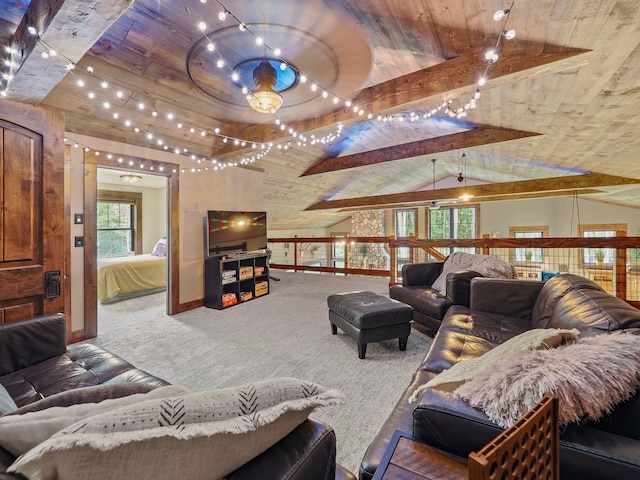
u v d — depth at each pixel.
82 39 1.53
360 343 2.54
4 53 1.96
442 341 1.92
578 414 0.79
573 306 1.55
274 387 0.74
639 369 0.81
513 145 4.55
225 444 0.60
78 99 2.84
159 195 7.38
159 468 0.54
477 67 2.32
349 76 2.39
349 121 3.14
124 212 6.89
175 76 2.74
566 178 5.88
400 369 2.37
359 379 2.22
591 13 1.59
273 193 6.83
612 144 3.59
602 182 5.49
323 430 0.79
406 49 2.25
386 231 10.82
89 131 3.18
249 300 4.61
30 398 1.35
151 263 5.22
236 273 4.46
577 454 0.77
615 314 1.17
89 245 3.14
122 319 3.75
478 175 8.73
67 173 3.00
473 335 2.03
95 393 0.91
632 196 6.71
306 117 3.39
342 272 6.68
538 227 8.95
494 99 3.13
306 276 6.58
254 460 0.67
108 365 1.66
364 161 5.67
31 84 1.96
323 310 4.05
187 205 4.19
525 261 8.70
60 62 1.73
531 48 2.06
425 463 0.83
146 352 2.74
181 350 2.78
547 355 0.90
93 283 3.16
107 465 0.51
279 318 3.73
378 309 2.61
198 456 0.58
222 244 4.44
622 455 0.74
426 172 8.59
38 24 1.51
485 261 3.25
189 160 4.21
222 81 2.55
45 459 0.48
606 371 0.80
